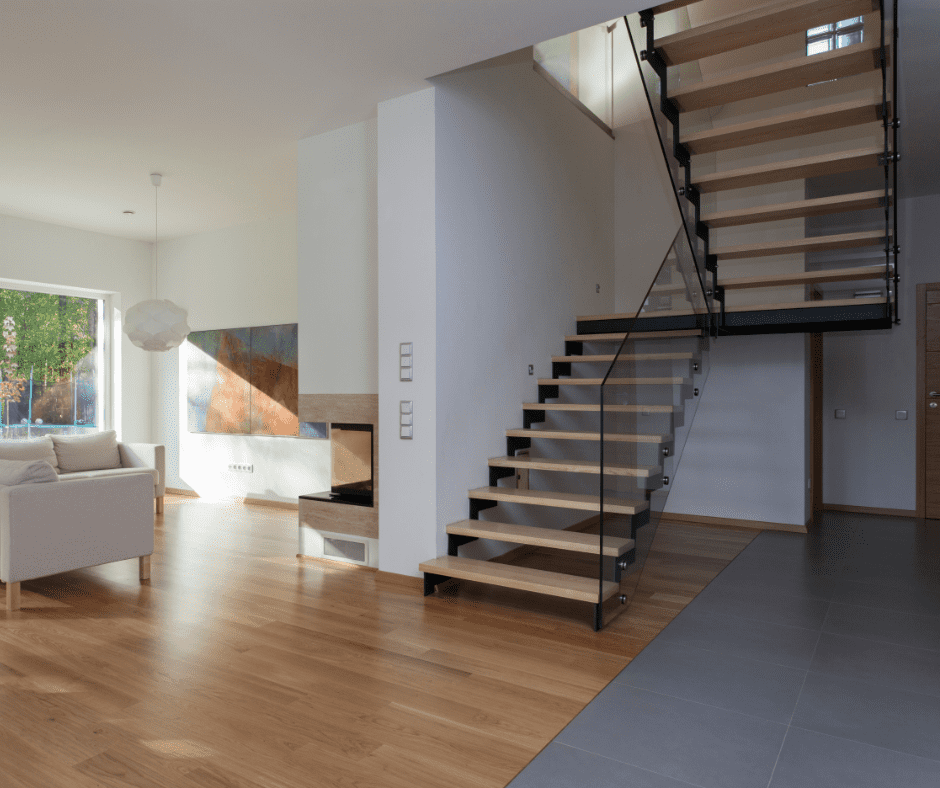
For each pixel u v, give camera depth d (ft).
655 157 22.54
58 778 7.04
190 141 17.08
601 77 22.82
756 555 16.71
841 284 22.97
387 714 8.50
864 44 12.12
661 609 12.63
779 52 18.31
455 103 14.48
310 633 11.34
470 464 14.85
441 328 13.96
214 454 26.32
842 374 22.81
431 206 13.89
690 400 15.42
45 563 12.85
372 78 13.51
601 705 8.77
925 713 8.57
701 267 16.16
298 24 11.39
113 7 10.80
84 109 15.02
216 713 8.50
